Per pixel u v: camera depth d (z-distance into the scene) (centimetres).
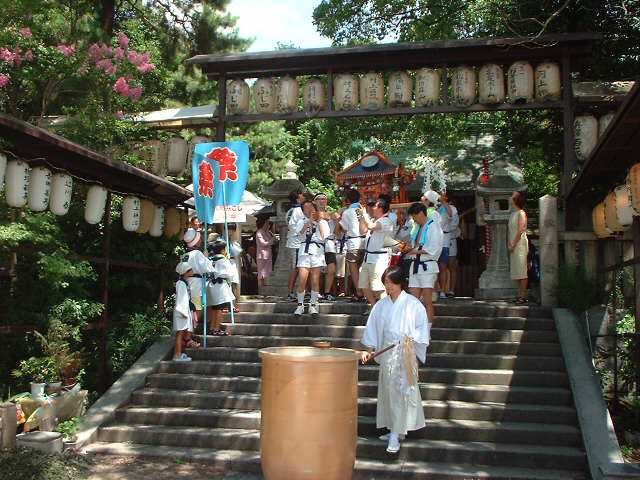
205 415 666
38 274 749
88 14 1174
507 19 1070
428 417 645
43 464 539
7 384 696
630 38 1129
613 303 770
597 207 779
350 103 993
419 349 583
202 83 1573
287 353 495
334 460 462
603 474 512
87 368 819
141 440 645
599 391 639
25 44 989
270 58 1005
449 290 1017
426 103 973
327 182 2484
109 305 934
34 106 1150
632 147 692
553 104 947
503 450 574
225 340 817
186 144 1072
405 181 1396
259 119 1034
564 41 925
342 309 862
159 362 780
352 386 480
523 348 736
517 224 867
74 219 895
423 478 549
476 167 1664
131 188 859
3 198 696
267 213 1220
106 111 1055
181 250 1002
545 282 827
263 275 1111
